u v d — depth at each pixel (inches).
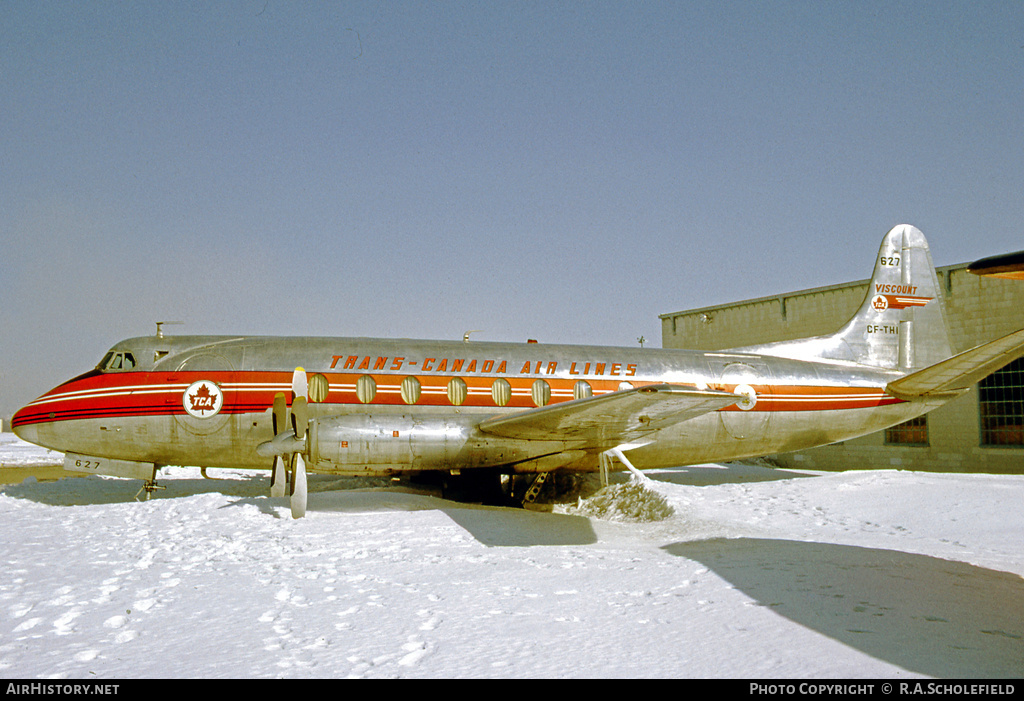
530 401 567.2
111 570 311.6
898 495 536.7
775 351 665.6
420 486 582.9
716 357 635.5
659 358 617.9
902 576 293.9
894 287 694.5
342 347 560.7
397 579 293.7
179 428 528.7
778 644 203.8
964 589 273.7
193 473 807.7
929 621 227.5
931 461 848.3
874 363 680.4
